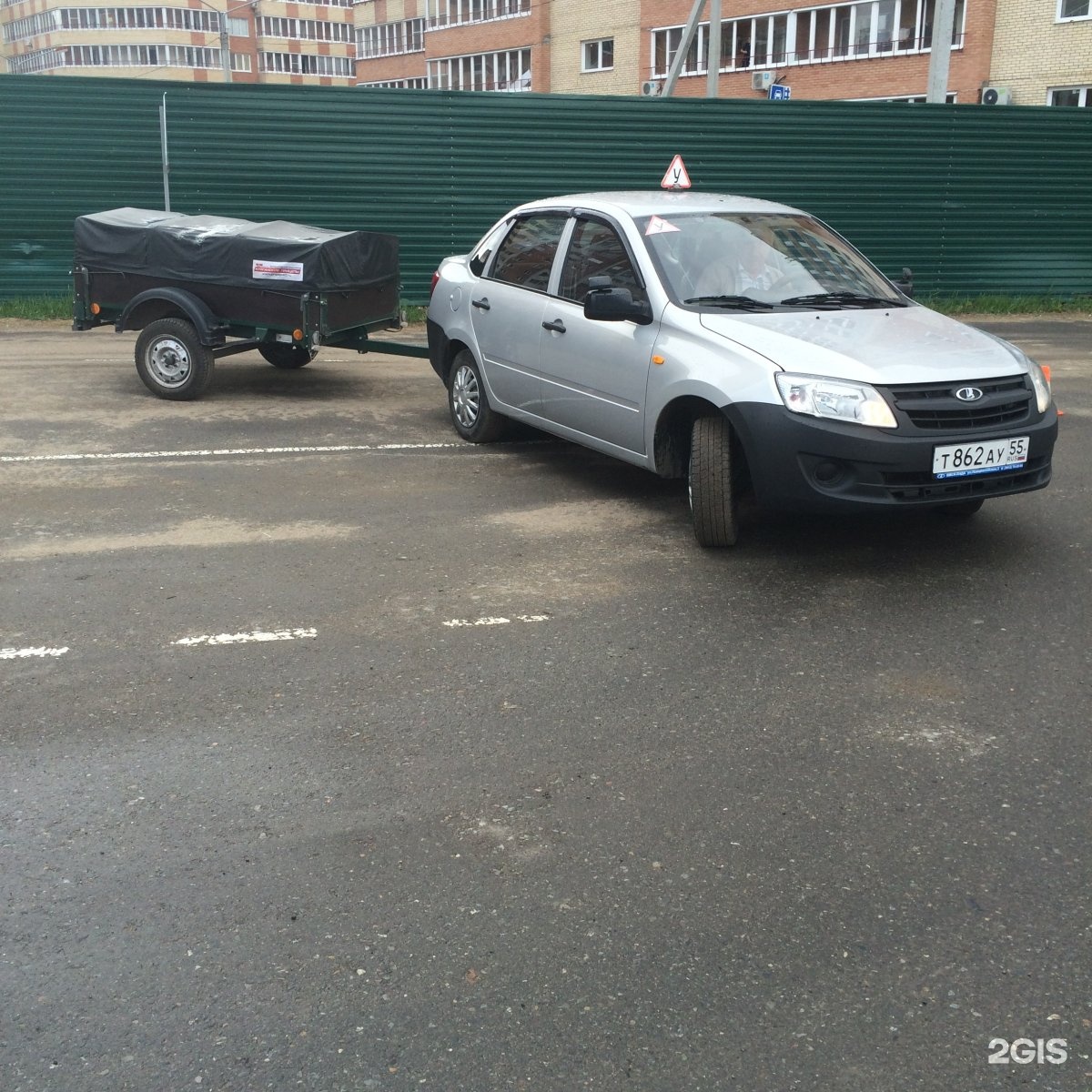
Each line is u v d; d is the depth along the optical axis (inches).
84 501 267.1
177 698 167.5
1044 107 690.8
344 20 4055.1
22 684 171.3
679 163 590.9
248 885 124.6
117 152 598.5
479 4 2011.6
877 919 119.3
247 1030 104.1
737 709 165.6
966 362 218.5
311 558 229.3
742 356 220.2
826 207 684.1
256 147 610.5
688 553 233.8
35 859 129.0
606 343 255.0
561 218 290.5
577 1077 99.0
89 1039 103.0
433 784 145.0
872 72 1408.7
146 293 378.0
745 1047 102.3
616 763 150.5
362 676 175.5
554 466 305.1
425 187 634.2
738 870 127.6
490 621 197.6
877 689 172.2
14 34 4180.6
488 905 121.6
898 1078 98.9
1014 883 125.4
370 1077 99.0
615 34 1752.0
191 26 3818.9
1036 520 257.0
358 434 342.0
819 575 220.7
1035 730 159.8
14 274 602.9
